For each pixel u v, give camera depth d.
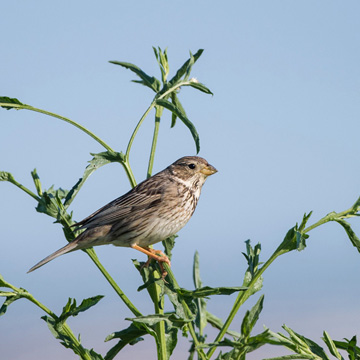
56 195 9.05
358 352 7.44
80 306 7.66
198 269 9.78
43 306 7.77
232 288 7.22
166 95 10.09
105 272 8.28
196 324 9.15
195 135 9.65
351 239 7.87
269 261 7.60
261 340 6.80
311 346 7.46
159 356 7.61
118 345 8.01
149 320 7.19
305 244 7.51
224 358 6.84
